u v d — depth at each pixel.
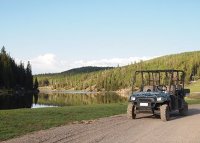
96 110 24.34
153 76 21.95
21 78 145.12
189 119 19.73
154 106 19.14
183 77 23.20
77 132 14.03
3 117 18.72
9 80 131.50
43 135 13.27
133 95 19.92
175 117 21.06
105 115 21.25
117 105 30.38
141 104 19.36
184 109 22.34
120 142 11.99
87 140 12.23
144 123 17.47
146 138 12.91
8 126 15.54
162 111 18.56
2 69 130.50
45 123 16.78
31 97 109.56
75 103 67.88
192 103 35.47
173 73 21.92
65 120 18.16
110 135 13.42
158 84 21.78
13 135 13.30
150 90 21.41
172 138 13.01
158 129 15.32
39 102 74.56
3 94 120.12
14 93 130.62
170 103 19.69
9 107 55.25
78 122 17.50
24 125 15.98
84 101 77.62
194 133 14.23
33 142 11.84
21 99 91.00
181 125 16.81
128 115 19.48
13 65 141.38
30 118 18.59
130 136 13.27
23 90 142.50
